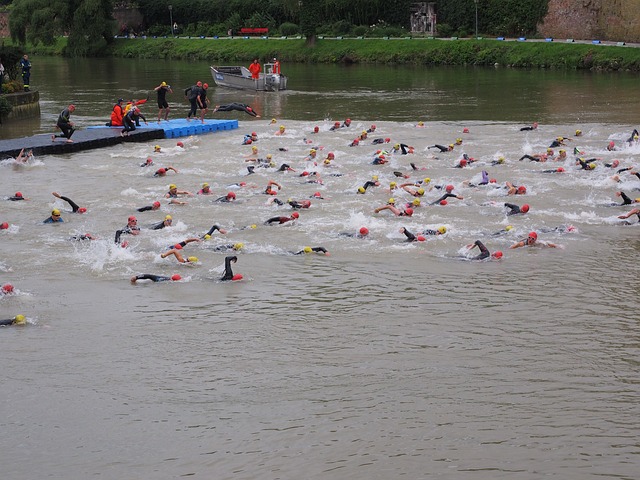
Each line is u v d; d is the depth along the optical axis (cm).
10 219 2433
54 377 1470
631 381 1412
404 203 2533
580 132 3703
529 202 2559
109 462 1204
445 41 8081
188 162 3250
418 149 3456
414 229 2278
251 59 8981
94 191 2772
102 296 1845
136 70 8006
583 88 5528
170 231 2288
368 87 6075
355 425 1284
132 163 3244
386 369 1471
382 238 2223
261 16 10194
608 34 7519
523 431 1259
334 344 1580
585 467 1164
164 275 1959
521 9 8256
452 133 3859
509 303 1770
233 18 10206
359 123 4222
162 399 1382
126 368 1498
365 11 9469
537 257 2066
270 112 4803
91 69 8238
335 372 1463
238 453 1217
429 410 1325
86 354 1558
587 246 2145
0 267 2019
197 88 4172
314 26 8800
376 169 3062
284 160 3262
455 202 2564
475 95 5375
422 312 1730
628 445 1217
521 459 1186
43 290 1880
